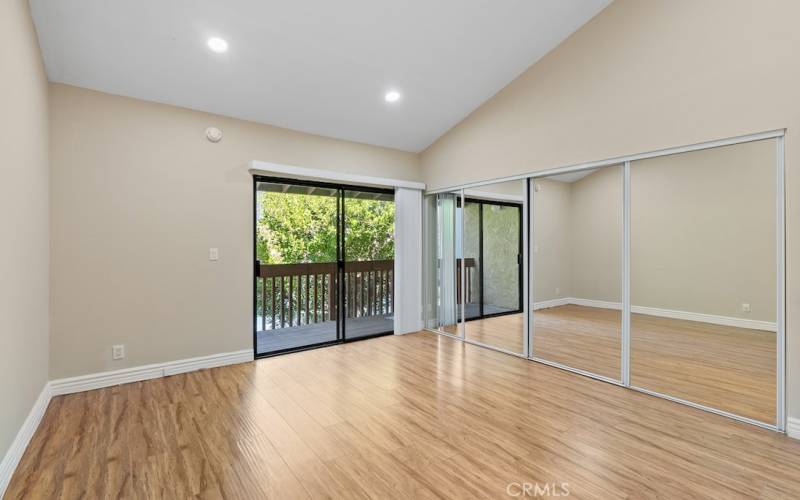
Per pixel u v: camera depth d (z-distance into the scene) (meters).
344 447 2.23
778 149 2.39
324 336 4.57
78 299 3.06
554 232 3.73
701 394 2.87
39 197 2.62
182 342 3.54
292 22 2.78
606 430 2.42
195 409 2.74
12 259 2.03
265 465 2.05
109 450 2.20
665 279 3.05
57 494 1.82
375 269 5.02
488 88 4.07
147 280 3.36
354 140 4.74
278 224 4.23
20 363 2.18
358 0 2.66
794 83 2.29
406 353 4.20
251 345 3.93
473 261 4.66
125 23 2.59
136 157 3.32
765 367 2.59
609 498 1.76
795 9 2.28
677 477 1.93
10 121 1.96
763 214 2.57
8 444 1.95
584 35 3.37
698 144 2.71
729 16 2.54
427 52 3.34
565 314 3.66
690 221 2.91
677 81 2.80
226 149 3.80
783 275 2.41
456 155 4.76
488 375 3.47
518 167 3.98
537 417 2.61
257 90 3.50
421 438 2.33
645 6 2.97
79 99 3.08
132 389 3.12
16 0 2.05
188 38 2.79
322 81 3.51
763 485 1.86
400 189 5.05
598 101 3.28
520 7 3.01
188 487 1.86
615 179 3.27
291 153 4.25
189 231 3.58
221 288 3.76
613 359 3.32
